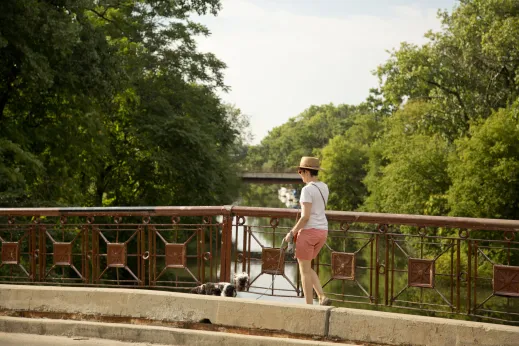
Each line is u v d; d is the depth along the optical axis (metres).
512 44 30.88
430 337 5.43
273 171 98.75
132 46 33.56
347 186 69.31
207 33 38.25
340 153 69.19
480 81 34.31
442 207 37.25
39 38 21.09
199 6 31.00
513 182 31.59
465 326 5.32
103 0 28.31
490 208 32.16
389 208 40.72
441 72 34.16
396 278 20.50
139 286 8.02
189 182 33.38
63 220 8.40
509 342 5.16
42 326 6.50
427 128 37.50
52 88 23.08
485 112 34.62
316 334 5.80
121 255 8.12
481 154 31.91
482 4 32.53
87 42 22.56
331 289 22.84
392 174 40.25
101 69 23.42
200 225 7.74
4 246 8.62
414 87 35.62
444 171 37.56
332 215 7.09
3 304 6.90
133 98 32.41
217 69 38.44
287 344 5.71
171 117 34.25
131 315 6.48
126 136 34.59
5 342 6.19
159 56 36.69
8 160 22.73
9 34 20.56
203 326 6.21
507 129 31.25
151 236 8.01
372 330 5.62
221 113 41.09
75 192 26.11
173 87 36.47
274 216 7.30
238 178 45.00
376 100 59.22
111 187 35.66
